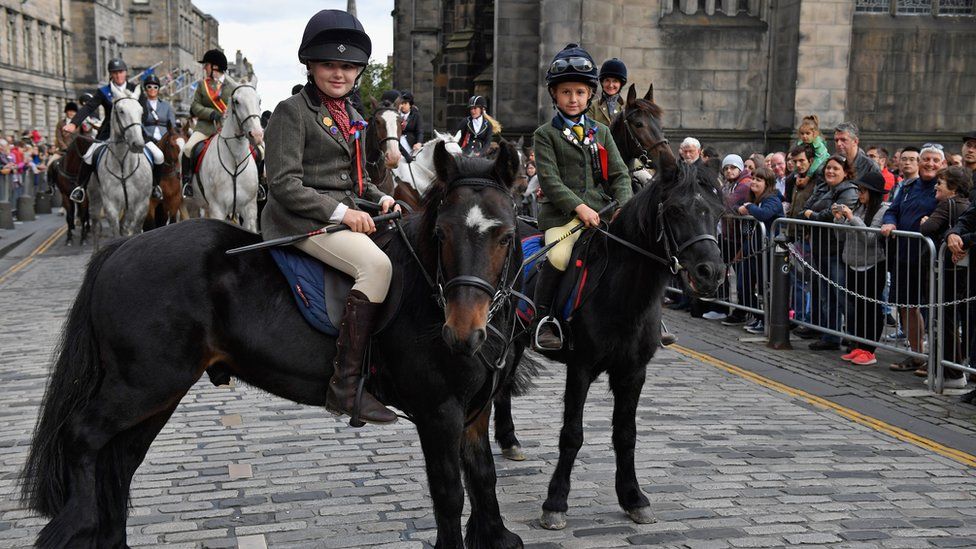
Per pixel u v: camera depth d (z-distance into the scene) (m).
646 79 20.12
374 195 4.46
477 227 3.56
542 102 20.22
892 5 20.22
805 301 10.37
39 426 3.87
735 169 12.06
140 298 3.79
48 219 27.52
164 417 4.13
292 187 3.97
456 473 3.87
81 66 72.38
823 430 6.92
